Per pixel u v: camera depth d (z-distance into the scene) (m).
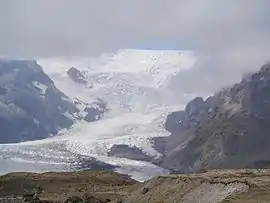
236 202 119.94
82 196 192.88
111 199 185.12
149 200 155.00
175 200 144.00
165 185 156.62
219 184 135.25
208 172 163.25
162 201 148.38
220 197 129.25
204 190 137.50
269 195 121.06
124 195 186.12
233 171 156.25
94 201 183.00
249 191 125.12
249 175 144.00
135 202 160.62
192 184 145.25
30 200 199.62
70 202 186.75
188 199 139.25
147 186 164.88
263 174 145.25
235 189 129.25
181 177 154.12
